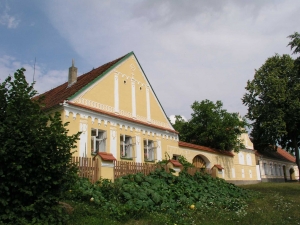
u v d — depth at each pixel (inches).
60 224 316.2
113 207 404.8
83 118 730.2
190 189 586.2
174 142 1044.5
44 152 306.3
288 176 2298.2
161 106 1046.4
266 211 495.8
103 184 495.2
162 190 526.3
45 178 301.6
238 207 526.3
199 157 1158.3
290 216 463.2
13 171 288.5
